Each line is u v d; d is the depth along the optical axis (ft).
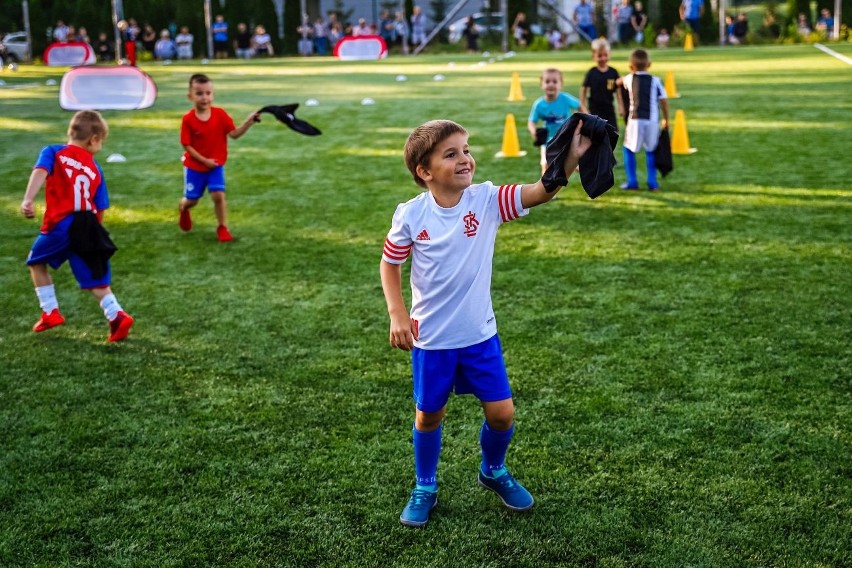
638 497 10.49
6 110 50.08
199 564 9.50
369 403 13.26
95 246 15.81
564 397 13.17
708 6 101.60
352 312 17.33
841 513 10.03
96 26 110.93
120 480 11.23
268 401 13.43
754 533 9.71
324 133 39.45
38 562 9.57
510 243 21.65
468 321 9.63
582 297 17.61
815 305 16.71
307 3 121.39
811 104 43.09
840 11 99.04
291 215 25.30
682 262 19.66
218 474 11.32
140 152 35.91
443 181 9.30
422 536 9.91
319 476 11.21
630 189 27.12
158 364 14.99
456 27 113.50
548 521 10.10
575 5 113.70
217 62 98.99
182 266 20.77
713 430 12.03
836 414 12.37
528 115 42.78
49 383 14.28
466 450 11.75
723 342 15.08
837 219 22.72
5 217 25.80
